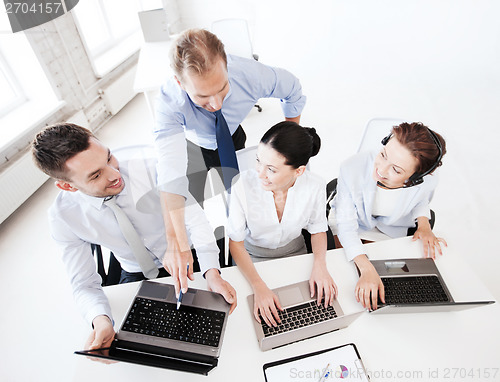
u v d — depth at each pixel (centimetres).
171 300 79
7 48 187
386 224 121
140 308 77
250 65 101
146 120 265
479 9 257
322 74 282
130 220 89
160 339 72
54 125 73
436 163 92
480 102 253
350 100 260
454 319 82
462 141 228
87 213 90
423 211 114
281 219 101
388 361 75
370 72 279
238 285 91
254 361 76
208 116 70
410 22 278
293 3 279
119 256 104
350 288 90
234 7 244
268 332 79
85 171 75
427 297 85
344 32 288
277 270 95
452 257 97
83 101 240
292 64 291
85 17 229
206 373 68
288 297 86
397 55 282
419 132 90
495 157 216
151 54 215
